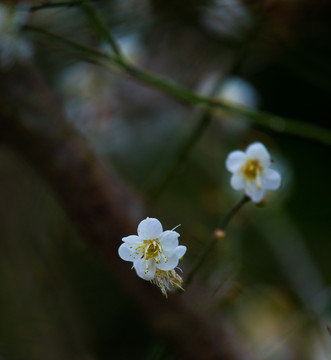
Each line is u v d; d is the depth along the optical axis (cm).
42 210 72
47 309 70
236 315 69
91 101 74
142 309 61
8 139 60
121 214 61
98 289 75
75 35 66
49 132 60
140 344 74
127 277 61
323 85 72
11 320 69
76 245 73
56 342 69
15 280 70
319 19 69
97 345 72
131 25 67
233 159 53
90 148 61
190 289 61
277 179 53
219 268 63
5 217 71
